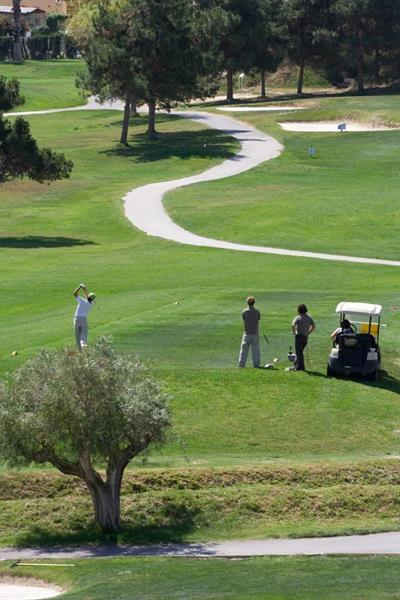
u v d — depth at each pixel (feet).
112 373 103.91
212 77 620.49
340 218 345.51
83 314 152.35
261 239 318.65
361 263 281.13
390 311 205.46
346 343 155.02
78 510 109.29
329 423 139.54
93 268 266.98
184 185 419.54
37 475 116.67
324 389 150.41
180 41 530.68
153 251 297.53
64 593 86.07
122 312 202.90
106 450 102.58
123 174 458.50
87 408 102.17
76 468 105.91
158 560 95.09
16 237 327.88
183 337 178.91
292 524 107.76
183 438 133.18
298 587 81.97
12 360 160.04
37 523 107.55
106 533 105.19
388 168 449.06
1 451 103.96
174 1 529.86
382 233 326.44
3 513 108.78
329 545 100.12
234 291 229.66
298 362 158.30
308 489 114.42
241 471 117.60
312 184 412.57
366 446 132.98
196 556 96.89
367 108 596.29
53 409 101.76
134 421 102.47
